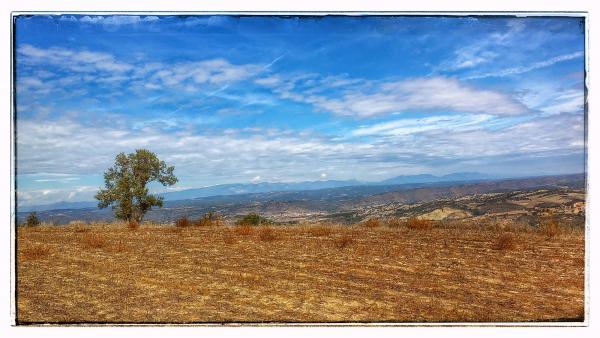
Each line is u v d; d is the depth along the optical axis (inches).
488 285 321.1
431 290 312.0
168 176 776.9
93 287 325.4
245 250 425.4
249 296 304.8
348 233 502.6
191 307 288.7
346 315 275.4
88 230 566.3
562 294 304.7
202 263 380.8
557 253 390.9
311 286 320.8
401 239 460.8
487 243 432.8
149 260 392.8
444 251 406.0
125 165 754.8
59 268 370.9
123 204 735.7
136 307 290.2
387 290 313.1
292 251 417.7
